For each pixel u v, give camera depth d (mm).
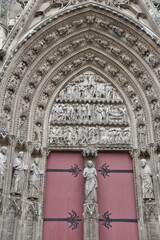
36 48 14867
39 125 14391
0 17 15250
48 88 15234
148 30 14734
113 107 15344
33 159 13664
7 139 12945
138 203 12930
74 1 15688
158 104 14242
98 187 13586
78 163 14133
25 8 15117
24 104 14320
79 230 12711
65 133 14539
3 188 12094
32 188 12734
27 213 12320
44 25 14852
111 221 12891
